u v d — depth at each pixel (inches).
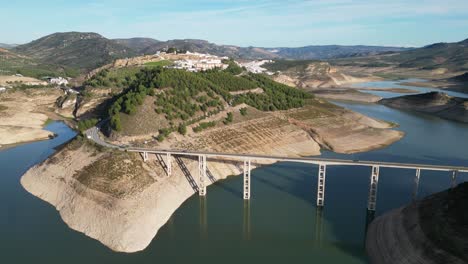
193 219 4092.0
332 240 3676.2
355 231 3833.7
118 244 3489.2
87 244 3538.4
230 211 4279.0
